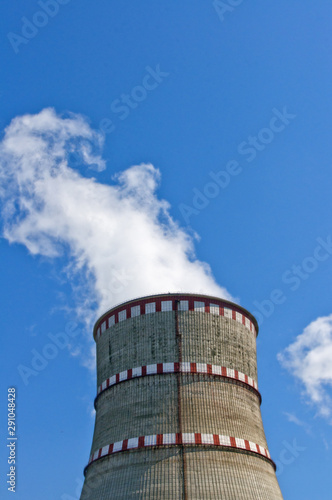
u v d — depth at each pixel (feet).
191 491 174.40
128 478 180.24
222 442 185.37
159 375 194.08
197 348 198.49
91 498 187.52
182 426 185.47
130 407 193.16
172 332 199.41
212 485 176.55
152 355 197.88
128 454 184.44
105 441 194.39
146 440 184.44
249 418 198.70
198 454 181.16
